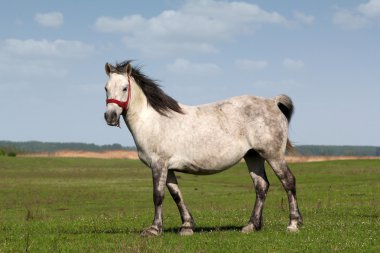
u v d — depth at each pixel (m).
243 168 65.81
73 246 11.84
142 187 42.56
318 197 27.38
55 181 49.09
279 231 13.45
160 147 12.77
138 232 14.27
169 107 12.98
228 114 13.16
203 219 17.70
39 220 19.98
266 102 13.49
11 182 47.00
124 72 12.96
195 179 51.53
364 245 11.33
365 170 53.69
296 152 13.88
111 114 12.60
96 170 70.88
